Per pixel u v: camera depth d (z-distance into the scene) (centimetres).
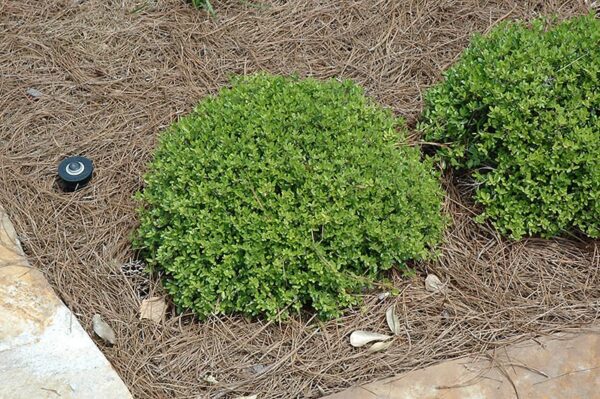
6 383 165
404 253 178
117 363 174
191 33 222
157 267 184
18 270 181
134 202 194
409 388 168
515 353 172
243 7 228
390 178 177
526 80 185
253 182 175
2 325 172
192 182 175
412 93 211
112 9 226
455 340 175
